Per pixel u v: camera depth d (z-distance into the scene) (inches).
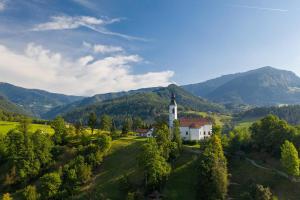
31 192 4938.5
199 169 4667.8
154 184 4776.1
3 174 5920.3
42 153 6127.0
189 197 4603.8
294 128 5708.7
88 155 5861.2
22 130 6786.4
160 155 5255.9
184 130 6983.3
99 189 5059.1
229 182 4877.0
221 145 5565.9
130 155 6082.7
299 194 4355.3
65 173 5442.9
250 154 5792.3
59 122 7170.3
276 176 4820.4
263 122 5920.3
